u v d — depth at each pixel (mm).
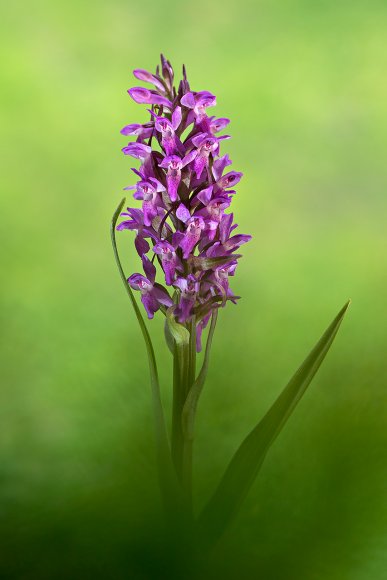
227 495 673
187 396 691
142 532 552
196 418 684
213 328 692
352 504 556
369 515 555
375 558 554
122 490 566
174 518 557
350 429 565
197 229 691
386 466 559
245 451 674
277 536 557
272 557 554
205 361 689
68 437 741
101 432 622
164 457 659
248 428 701
